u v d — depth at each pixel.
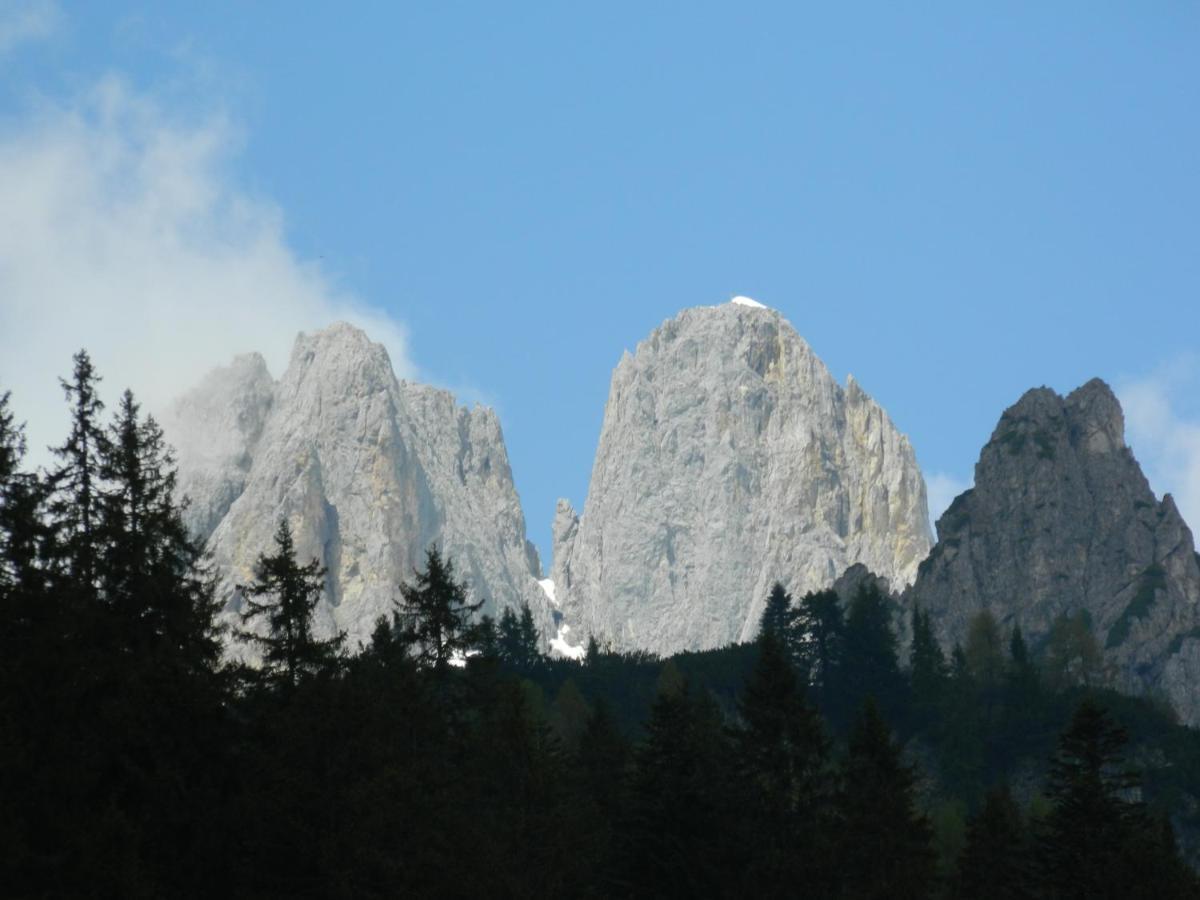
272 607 168.62
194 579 160.62
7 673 141.38
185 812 147.88
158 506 158.88
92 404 159.38
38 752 140.38
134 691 147.12
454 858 161.62
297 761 155.62
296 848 151.00
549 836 184.75
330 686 160.25
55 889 130.62
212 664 160.50
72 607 147.62
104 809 139.00
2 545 149.62
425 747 181.88
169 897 145.12
